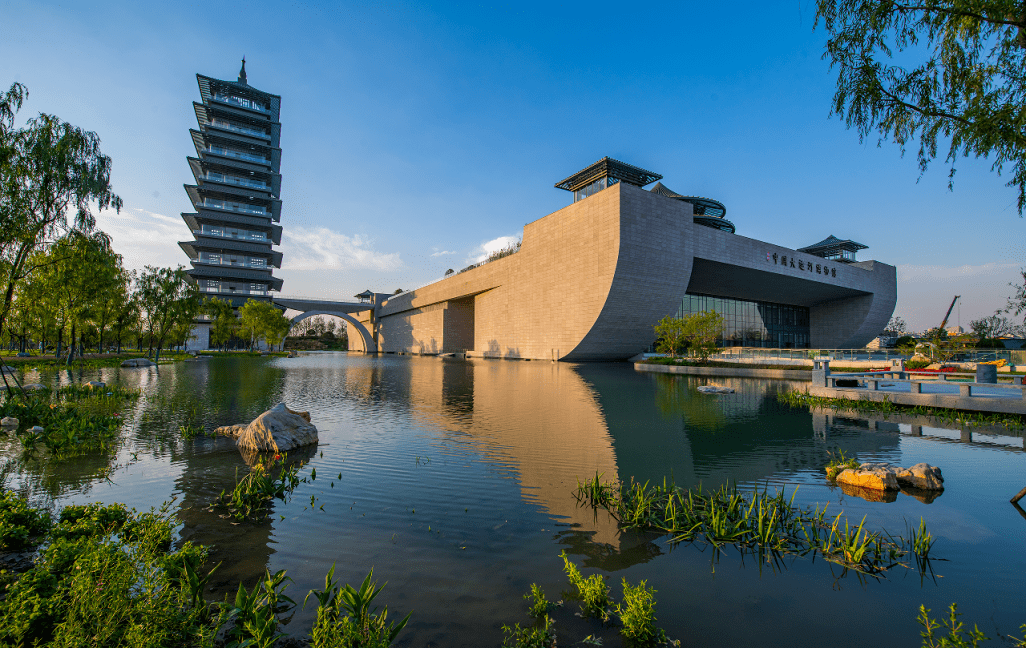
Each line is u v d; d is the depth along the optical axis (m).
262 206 84.00
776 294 58.53
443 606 3.77
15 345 50.19
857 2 5.17
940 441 9.86
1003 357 24.56
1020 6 4.60
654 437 10.23
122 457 8.25
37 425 10.44
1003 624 3.59
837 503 6.21
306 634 3.37
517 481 7.10
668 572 4.43
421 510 5.89
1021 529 5.36
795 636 3.45
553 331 46.41
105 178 12.76
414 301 82.44
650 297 41.09
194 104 75.75
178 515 5.64
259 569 4.34
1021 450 9.05
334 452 8.82
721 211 49.72
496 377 27.23
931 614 3.76
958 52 5.16
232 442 9.49
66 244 13.38
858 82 5.36
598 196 40.25
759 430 11.05
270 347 73.38
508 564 4.51
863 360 27.91
